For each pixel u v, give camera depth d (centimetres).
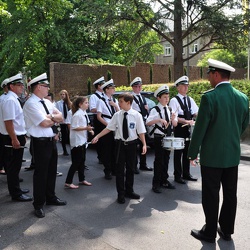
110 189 622
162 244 402
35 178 490
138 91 768
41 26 2366
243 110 401
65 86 1952
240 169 772
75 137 623
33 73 2489
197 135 389
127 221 471
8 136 553
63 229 445
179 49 1678
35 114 479
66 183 629
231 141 391
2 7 1700
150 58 1961
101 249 390
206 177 399
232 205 406
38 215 488
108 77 2102
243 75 3036
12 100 525
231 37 1530
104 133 573
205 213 405
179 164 657
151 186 638
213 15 1493
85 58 2530
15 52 2412
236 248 393
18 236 426
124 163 551
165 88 610
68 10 2428
